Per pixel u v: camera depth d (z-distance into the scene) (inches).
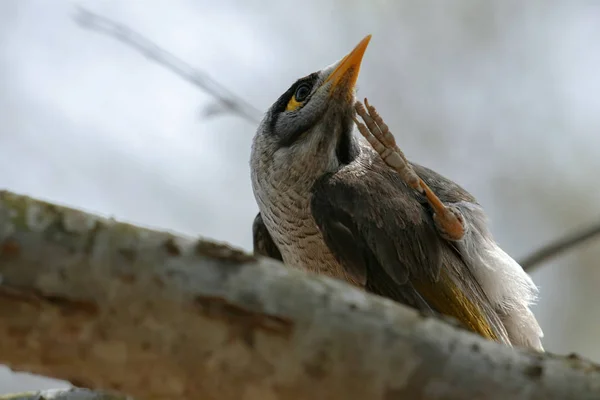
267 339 88.9
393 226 94.6
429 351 88.9
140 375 88.9
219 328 88.8
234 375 88.9
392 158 93.8
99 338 88.8
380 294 94.5
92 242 88.9
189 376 88.9
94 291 88.6
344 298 89.0
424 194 94.1
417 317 89.0
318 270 95.4
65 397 92.4
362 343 88.9
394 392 88.8
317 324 88.9
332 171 95.3
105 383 89.0
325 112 95.3
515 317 95.0
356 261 94.5
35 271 88.0
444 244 94.8
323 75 95.7
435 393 88.8
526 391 88.7
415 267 94.4
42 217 88.9
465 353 88.9
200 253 89.0
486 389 88.8
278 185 95.5
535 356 89.0
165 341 88.8
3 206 88.9
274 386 88.9
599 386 88.7
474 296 94.7
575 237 97.0
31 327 88.0
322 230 94.7
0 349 88.8
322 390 88.9
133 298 88.8
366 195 94.7
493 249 95.3
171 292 88.8
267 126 96.2
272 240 96.7
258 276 89.0
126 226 89.0
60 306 88.0
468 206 95.5
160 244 89.0
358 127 93.9
